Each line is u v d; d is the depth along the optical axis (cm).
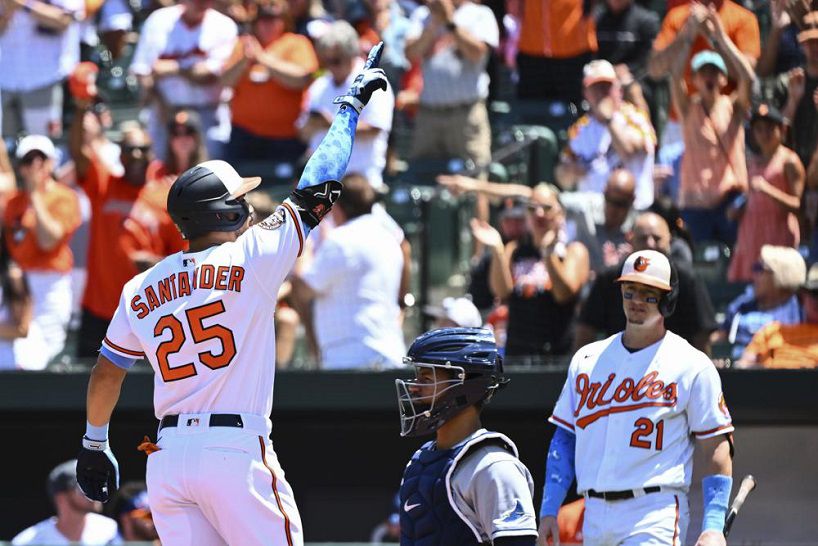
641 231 2408
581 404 1662
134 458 2880
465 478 1347
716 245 2802
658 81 3022
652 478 1598
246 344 1398
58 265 2831
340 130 1492
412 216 2998
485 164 3078
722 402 1608
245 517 1370
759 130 2733
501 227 2852
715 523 1558
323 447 2903
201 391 1384
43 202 2808
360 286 2652
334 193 1462
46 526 2525
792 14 2777
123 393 2753
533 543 1317
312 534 2906
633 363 1641
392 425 2881
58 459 2930
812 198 2719
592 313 2455
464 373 1388
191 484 1370
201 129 2948
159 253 2795
